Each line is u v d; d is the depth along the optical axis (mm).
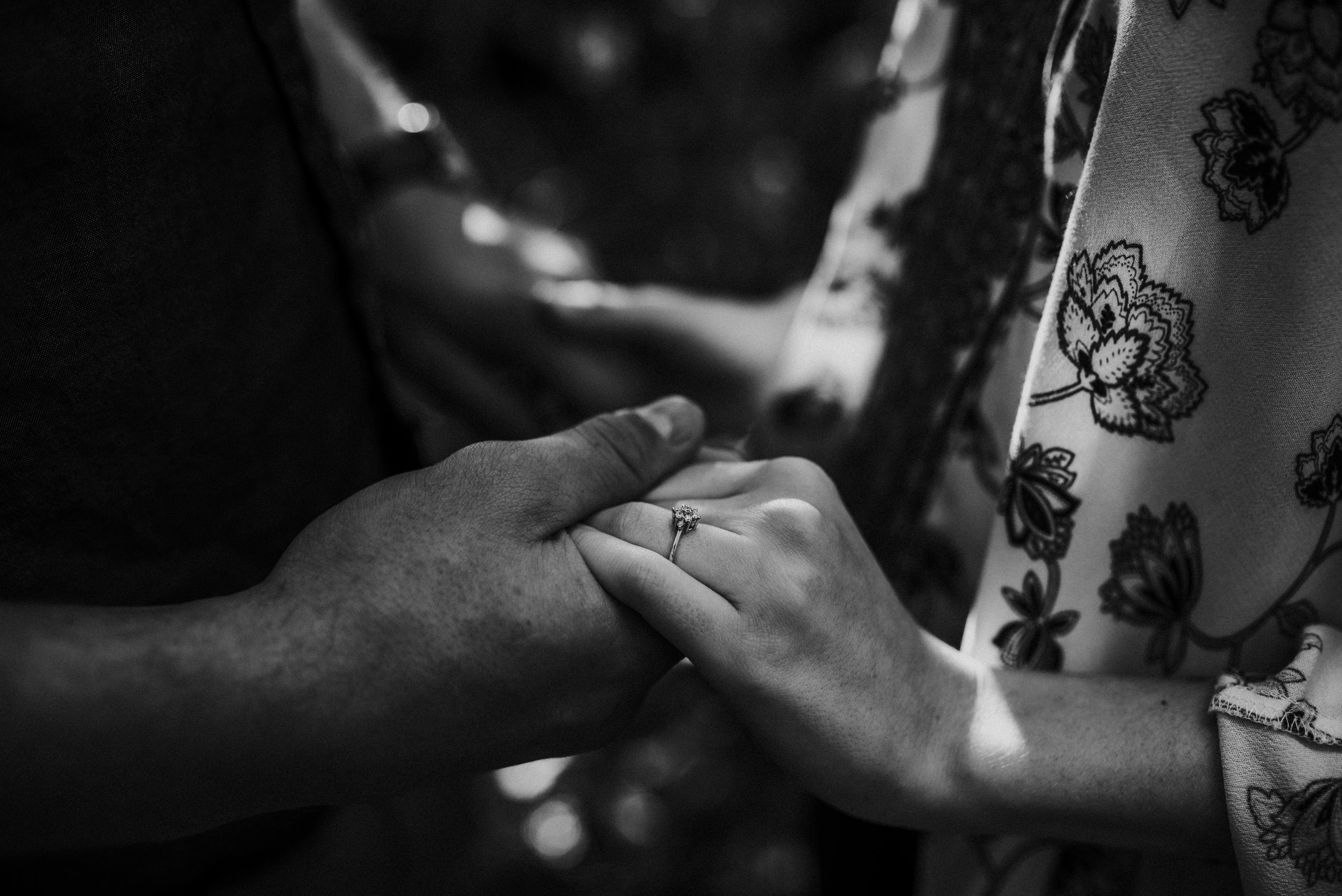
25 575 529
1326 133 480
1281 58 479
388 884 734
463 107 1450
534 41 1439
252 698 485
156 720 473
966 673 543
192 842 600
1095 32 511
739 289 1435
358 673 498
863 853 694
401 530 516
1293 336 494
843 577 531
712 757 1174
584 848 1098
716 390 818
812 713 518
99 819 478
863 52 1400
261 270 594
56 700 461
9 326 514
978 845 611
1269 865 486
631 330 814
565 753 553
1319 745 484
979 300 584
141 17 531
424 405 915
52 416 527
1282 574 518
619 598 527
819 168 1439
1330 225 484
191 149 555
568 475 536
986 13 595
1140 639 538
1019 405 540
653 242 1456
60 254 520
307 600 502
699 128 1447
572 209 1448
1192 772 506
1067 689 531
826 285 688
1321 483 503
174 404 560
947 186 616
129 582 561
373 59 905
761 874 1090
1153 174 492
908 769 523
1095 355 512
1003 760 520
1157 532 526
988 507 601
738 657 516
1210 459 515
